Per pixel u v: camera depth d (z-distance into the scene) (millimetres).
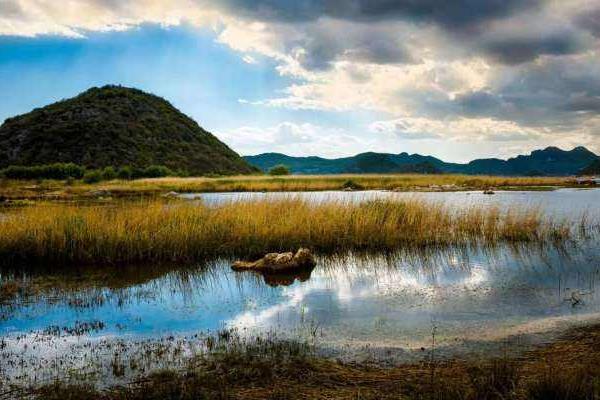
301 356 6219
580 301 8602
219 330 7457
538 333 6945
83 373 5844
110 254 12594
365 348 6516
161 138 89500
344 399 4871
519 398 4715
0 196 32250
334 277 11000
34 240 12727
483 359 5996
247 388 5211
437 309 8367
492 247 14125
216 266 12219
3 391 5371
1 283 10664
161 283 10633
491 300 8828
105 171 60250
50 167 63062
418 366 5812
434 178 52875
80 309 8742
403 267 11898
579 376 4859
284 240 13789
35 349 6742
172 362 6117
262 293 9711
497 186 44344
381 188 43438
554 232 15492
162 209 15617
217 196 34688
